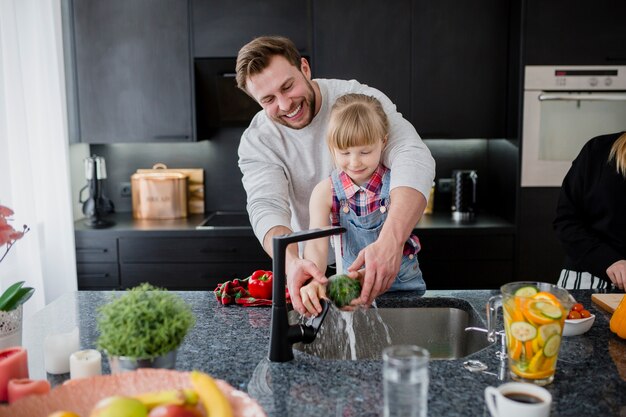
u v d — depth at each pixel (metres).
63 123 3.28
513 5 3.40
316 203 1.93
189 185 3.95
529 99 3.34
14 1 3.00
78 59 3.50
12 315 1.37
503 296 1.26
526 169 3.38
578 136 3.39
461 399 1.18
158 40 3.48
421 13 3.45
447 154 3.92
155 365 1.17
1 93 2.75
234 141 3.93
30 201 2.92
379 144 1.77
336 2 3.44
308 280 1.53
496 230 3.38
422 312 1.81
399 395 0.99
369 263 1.45
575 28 3.31
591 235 2.10
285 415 1.12
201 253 3.39
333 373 1.30
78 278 3.42
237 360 1.38
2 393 1.19
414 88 3.49
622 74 3.34
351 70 3.48
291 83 1.76
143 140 3.56
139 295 1.17
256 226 1.88
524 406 1.02
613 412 1.12
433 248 3.38
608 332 1.52
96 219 3.46
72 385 1.07
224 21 3.46
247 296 1.81
